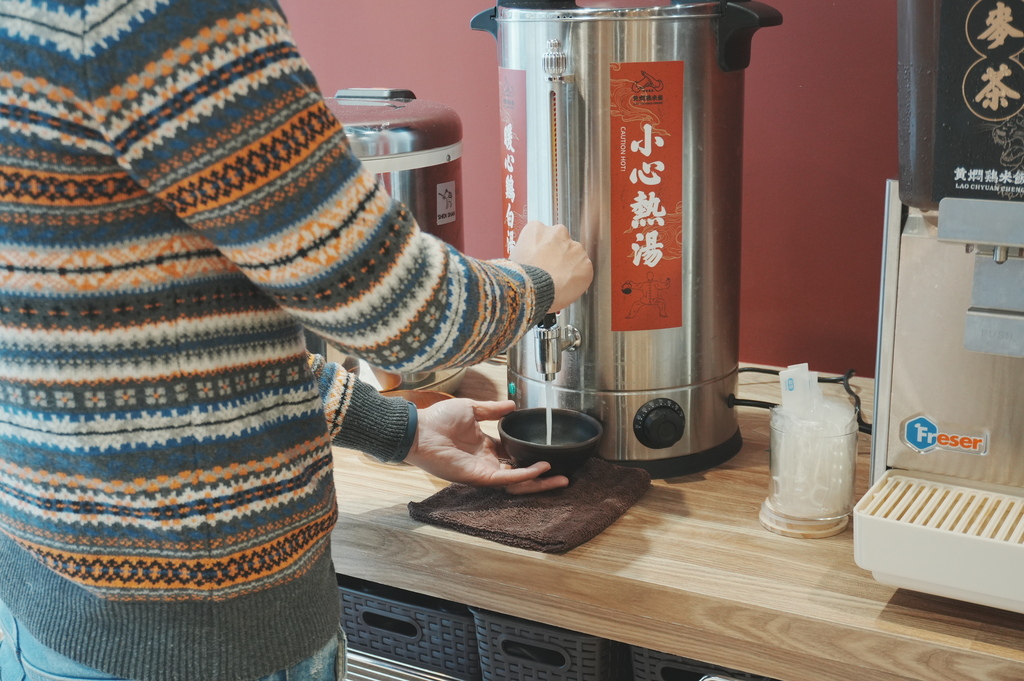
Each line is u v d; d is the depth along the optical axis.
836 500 0.92
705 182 1.01
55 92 0.50
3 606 0.70
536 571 0.90
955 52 0.67
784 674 0.82
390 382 1.25
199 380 0.58
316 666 0.67
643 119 0.97
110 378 0.57
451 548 0.94
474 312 0.63
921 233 0.79
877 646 0.78
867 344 1.33
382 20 1.56
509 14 1.00
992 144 0.67
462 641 1.04
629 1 1.04
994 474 0.82
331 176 0.54
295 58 0.54
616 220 0.99
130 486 0.58
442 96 1.55
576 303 1.03
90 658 0.62
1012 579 0.73
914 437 0.84
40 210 0.53
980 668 0.74
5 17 0.50
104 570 0.61
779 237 1.35
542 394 1.09
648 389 1.04
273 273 0.54
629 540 0.93
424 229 1.26
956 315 0.79
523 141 1.03
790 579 0.85
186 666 0.62
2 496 0.62
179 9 0.49
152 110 0.50
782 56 1.28
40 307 0.56
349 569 1.01
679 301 1.03
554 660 1.03
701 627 0.84
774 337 1.40
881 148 1.25
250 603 0.62
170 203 0.53
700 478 1.06
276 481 0.62
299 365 0.64
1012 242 0.67
